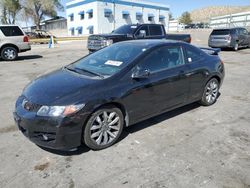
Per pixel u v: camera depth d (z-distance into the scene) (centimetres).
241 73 911
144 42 456
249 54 1516
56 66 1068
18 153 344
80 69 416
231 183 283
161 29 1262
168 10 4838
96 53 475
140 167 313
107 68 390
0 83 746
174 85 435
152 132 409
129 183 283
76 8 4278
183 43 476
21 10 4869
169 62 436
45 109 311
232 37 1666
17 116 335
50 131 310
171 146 364
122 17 4112
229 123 448
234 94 638
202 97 520
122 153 346
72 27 4516
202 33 3659
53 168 311
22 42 1277
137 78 375
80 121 319
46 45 2330
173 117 473
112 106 353
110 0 3884
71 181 287
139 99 382
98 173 301
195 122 452
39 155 339
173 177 294
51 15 5016
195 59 488
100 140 349
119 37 1106
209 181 286
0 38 1216
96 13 3794
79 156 338
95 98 329
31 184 281
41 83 370
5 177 293
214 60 533
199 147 362
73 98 317
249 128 427
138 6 4281
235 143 374
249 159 331
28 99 335
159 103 419
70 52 1667
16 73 908
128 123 383
